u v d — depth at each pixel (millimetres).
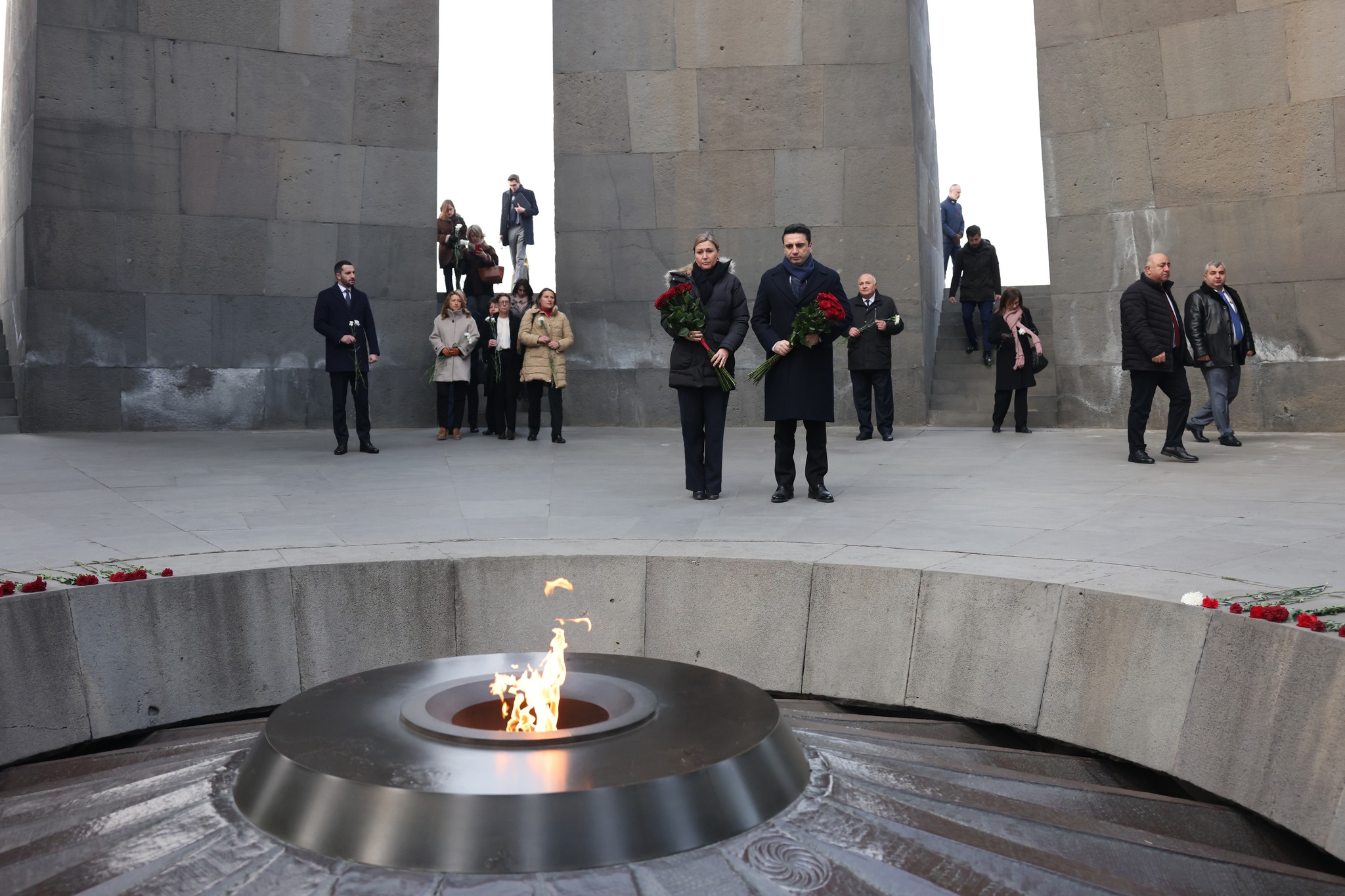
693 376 8125
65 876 3006
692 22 15133
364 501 8281
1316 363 12688
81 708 4902
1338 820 3676
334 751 3289
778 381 7887
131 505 7953
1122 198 13734
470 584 5805
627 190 15242
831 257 15016
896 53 14914
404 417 14727
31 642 4797
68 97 13078
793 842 3156
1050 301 17250
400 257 14750
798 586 5617
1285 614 4133
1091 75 13852
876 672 5418
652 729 3492
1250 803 4020
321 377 14352
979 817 3615
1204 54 13148
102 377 13289
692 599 5777
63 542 6453
